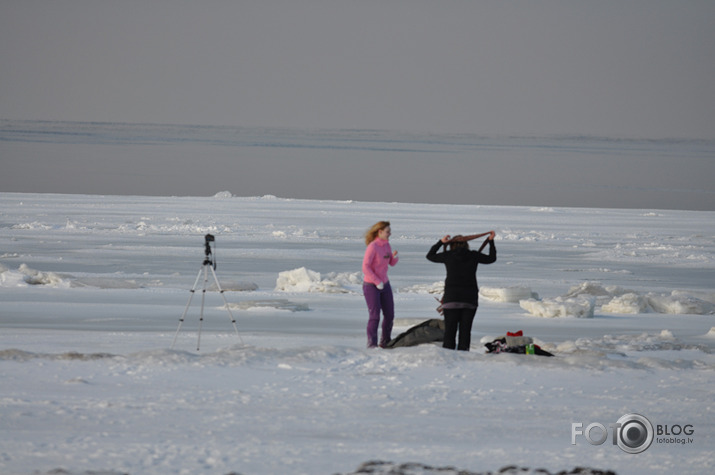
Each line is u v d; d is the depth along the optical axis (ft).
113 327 132.46
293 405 69.21
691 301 173.27
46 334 119.34
